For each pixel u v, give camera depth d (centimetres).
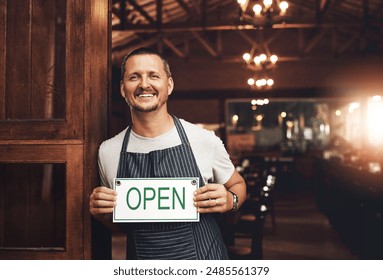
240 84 1316
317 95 1312
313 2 1193
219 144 171
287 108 2256
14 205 196
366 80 1293
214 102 1377
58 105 194
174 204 157
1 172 196
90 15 181
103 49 196
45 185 196
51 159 180
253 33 1346
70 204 179
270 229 674
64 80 194
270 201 589
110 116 204
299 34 1216
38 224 196
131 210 157
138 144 168
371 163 995
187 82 1331
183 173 165
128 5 991
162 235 162
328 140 2086
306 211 855
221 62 1320
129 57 160
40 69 194
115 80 1148
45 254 179
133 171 165
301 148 2067
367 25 961
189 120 1382
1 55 191
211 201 155
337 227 598
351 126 1847
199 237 165
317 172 888
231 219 302
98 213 159
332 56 1195
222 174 174
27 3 192
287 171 1237
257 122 2291
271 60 838
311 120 2233
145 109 158
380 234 393
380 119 1467
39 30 194
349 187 494
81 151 179
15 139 182
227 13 1305
